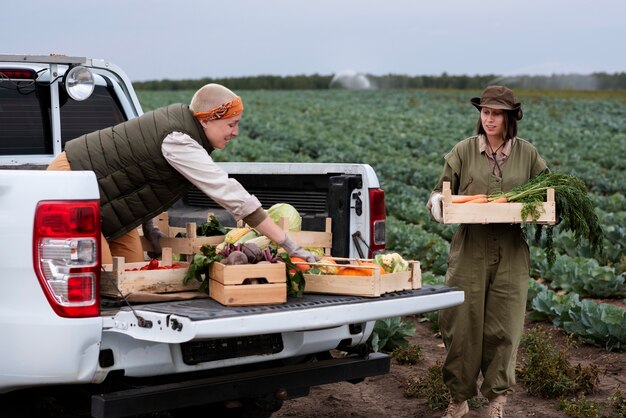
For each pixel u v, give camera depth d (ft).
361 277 13.70
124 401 12.54
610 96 296.71
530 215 15.61
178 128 14.30
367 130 138.21
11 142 19.11
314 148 108.99
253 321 12.21
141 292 13.42
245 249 13.50
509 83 367.25
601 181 76.02
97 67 19.80
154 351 13.03
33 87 19.38
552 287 33.37
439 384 19.22
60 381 12.59
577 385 19.97
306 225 16.79
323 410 19.08
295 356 14.87
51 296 12.42
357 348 15.71
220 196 14.12
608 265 35.68
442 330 17.21
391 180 79.05
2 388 13.01
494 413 16.65
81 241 12.39
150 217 14.98
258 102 209.77
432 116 176.76
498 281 16.53
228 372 14.57
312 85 361.10
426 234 42.98
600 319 24.38
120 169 14.40
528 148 16.65
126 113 20.95
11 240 12.57
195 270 13.46
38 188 12.42
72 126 20.12
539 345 21.48
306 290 14.20
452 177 16.94
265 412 14.89
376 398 20.01
